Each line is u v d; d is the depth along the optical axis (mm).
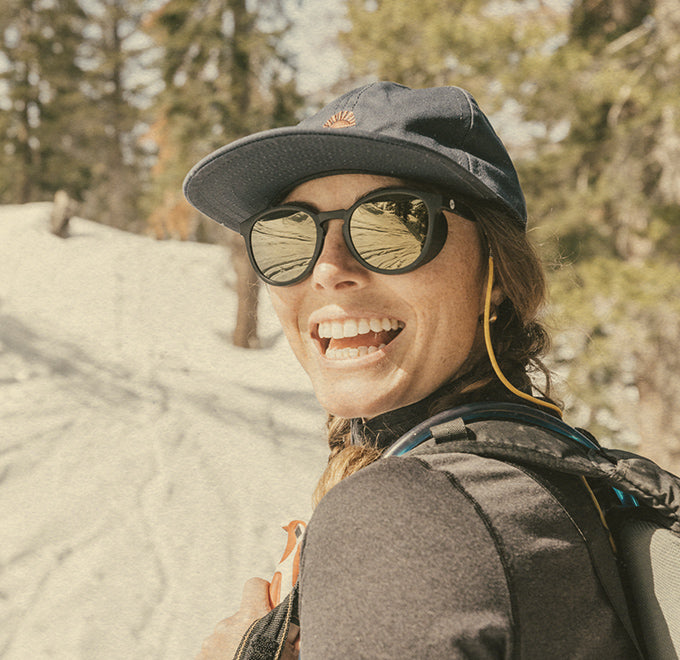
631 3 6090
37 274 14000
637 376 5480
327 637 545
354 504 594
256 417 8672
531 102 5691
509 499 601
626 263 5023
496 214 849
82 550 4973
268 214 903
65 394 8555
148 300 14016
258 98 11648
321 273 841
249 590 1052
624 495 751
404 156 791
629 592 703
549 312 993
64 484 6070
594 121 5762
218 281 15891
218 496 6004
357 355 871
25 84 22688
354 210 827
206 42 11086
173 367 10836
